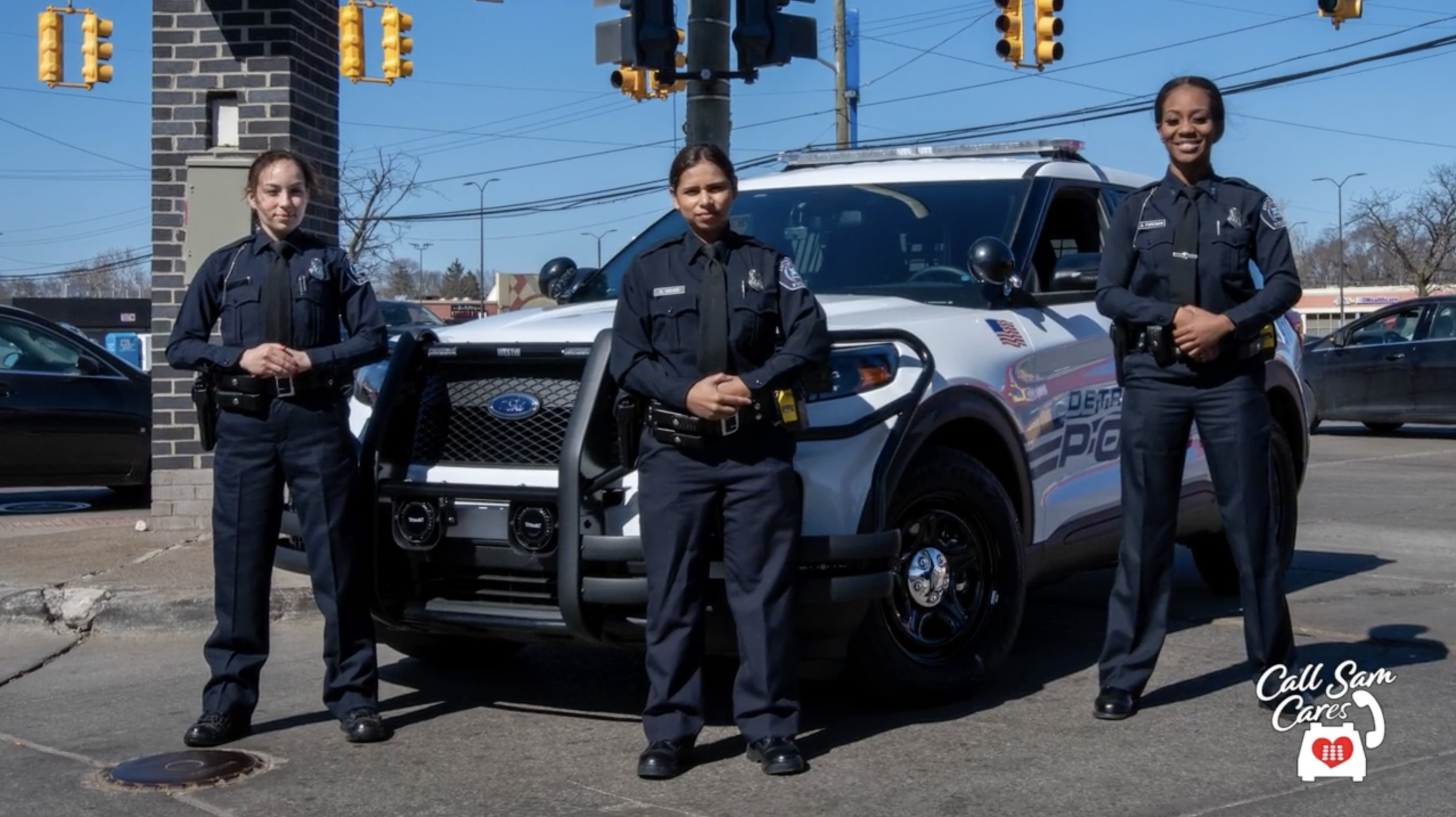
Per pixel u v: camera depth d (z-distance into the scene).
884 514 4.81
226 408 4.93
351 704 5.04
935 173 6.55
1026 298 5.91
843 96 27.50
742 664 4.60
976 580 5.39
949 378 5.22
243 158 8.80
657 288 4.52
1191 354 4.90
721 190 4.50
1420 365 18.38
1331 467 14.99
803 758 4.62
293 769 4.74
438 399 5.07
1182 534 6.84
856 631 4.94
